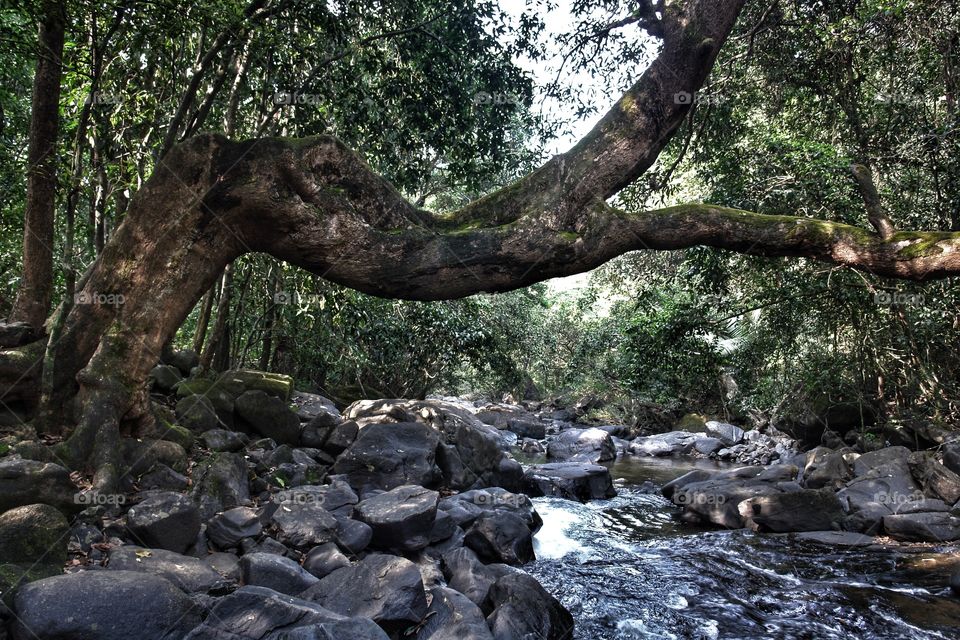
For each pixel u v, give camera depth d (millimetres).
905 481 9641
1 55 9805
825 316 12188
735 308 11734
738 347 14609
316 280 11320
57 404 6281
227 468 6402
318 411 9867
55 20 7105
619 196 12156
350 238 6219
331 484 7348
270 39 8078
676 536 8812
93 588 4023
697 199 14953
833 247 6797
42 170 7688
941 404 12828
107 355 6156
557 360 26203
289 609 4352
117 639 3943
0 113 9719
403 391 18469
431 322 14992
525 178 7051
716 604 6316
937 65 11531
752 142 11938
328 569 5516
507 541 7172
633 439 19219
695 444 17078
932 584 6770
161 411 7355
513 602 5293
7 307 11844
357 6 9492
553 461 15430
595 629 5750
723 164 11430
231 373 9477
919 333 12742
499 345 18875
